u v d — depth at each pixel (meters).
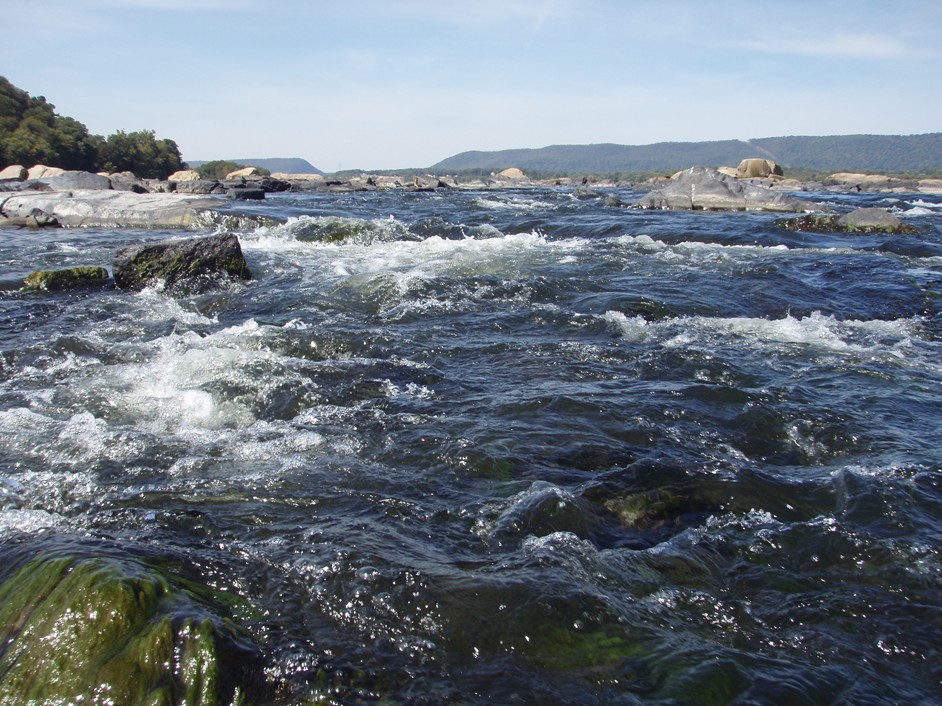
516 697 2.43
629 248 12.95
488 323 7.87
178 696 2.29
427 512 3.71
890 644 2.77
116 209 19.34
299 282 10.12
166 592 2.68
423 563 3.18
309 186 53.31
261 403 5.30
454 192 41.41
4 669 2.38
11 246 14.18
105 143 79.94
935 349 7.14
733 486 4.04
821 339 7.30
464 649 2.67
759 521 3.71
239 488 3.93
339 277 10.34
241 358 6.14
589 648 2.70
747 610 2.98
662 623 2.87
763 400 5.39
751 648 2.74
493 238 14.39
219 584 2.95
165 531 3.43
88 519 3.54
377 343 6.93
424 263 11.06
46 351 6.62
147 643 2.40
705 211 21.22
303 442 4.60
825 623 2.89
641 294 9.11
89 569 2.68
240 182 46.41
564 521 3.60
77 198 20.33
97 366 6.22
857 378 6.02
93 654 2.39
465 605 2.88
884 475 4.15
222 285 10.13
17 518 3.52
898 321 8.28
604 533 3.60
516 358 6.55
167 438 4.66
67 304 8.96
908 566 3.27
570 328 7.71
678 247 13.13
